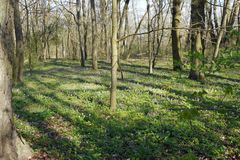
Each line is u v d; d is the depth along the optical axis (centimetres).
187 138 1098
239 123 1264
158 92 1866
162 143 1061
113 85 1485
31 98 1783
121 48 4962
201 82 2214
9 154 843
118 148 1005
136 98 1714
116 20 1484
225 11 2288
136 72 2891
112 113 1422
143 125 1229
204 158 960
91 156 942
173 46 2973
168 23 5975
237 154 993
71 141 1060
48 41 5919
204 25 1870
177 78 594
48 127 1230
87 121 1303
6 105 836
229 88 459
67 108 1523
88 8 5497
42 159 905
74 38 6072
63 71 3200
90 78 2531
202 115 1362
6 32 830
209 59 468
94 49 3189
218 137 1124
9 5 837
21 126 1229
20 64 2458
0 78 816
